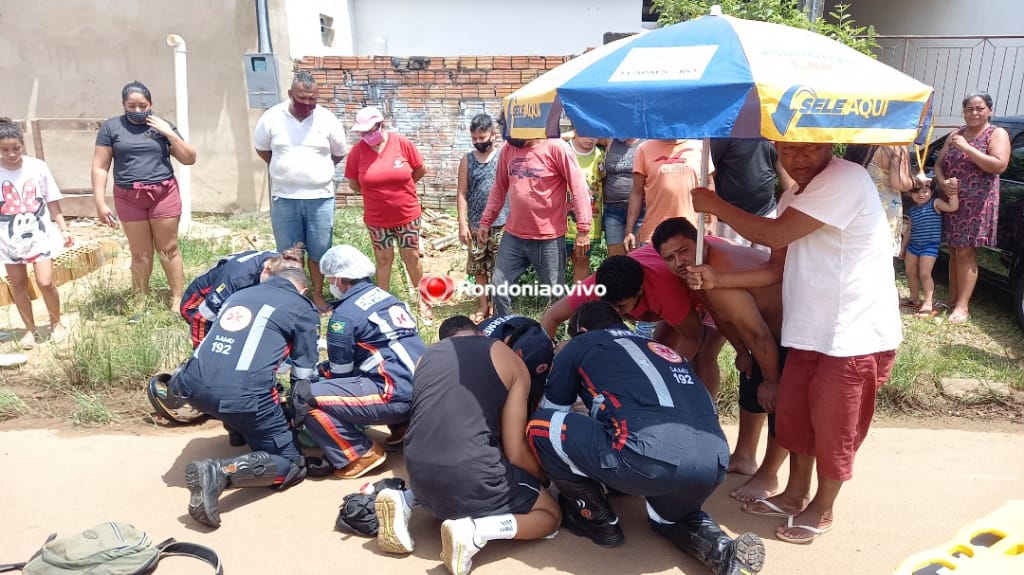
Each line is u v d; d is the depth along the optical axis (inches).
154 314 228.8
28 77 366.3
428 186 380.2
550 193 199.2
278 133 228.4
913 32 415.5
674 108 92.9
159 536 128.6
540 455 125.3
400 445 164.1
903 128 94.9
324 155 234.2
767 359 129.8
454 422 120.6
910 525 132.7
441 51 458.0
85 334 204.7
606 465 116.0
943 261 291.1
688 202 195.3
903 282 279.4
